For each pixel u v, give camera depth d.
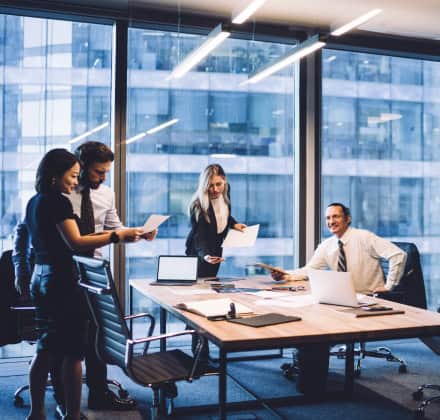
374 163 5.21
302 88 4.84
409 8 4.33
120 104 4.33
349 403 3.29
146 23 4.41
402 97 5.29
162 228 4.66
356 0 4.16
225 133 4.86
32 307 3.04
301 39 4.80
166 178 4.63
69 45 4.36
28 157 4.27
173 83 4.62
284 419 3.00
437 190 5.45
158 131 4.58
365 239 3.78
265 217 4.98
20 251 3.04
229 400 3.29
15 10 4.12
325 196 5.02
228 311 2.36
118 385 3.26
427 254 5.47
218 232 3.92
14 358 4.18
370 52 5.09
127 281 4.41
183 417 3.02
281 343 2.00
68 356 2.52
